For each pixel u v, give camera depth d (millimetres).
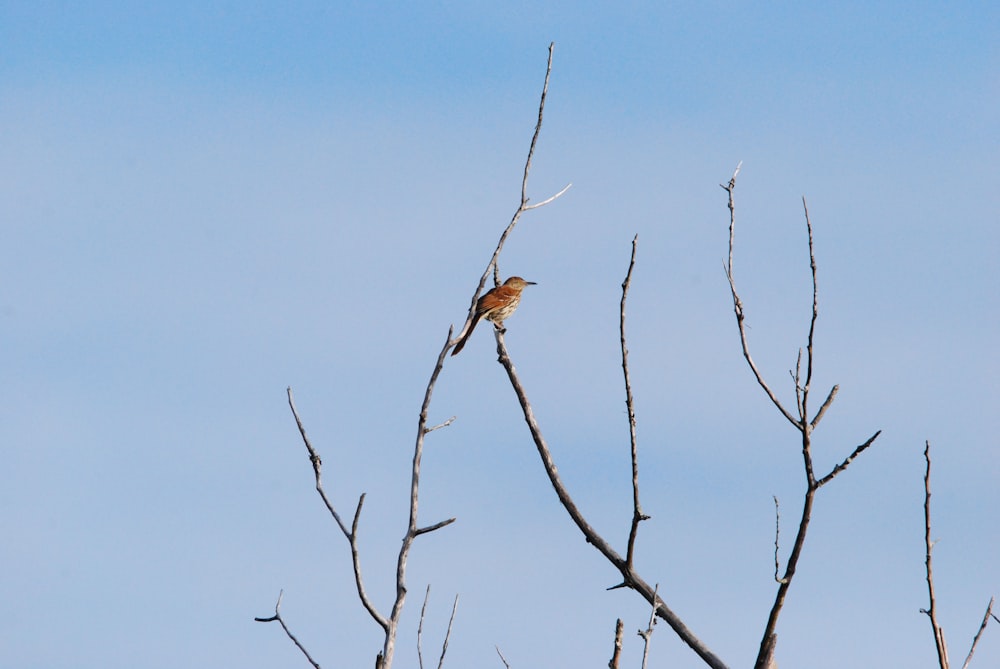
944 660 11172
